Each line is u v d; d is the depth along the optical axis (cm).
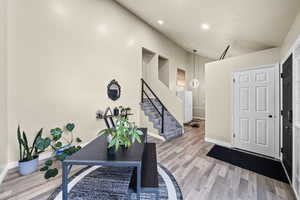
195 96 784
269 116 288
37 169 225
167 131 431
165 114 513
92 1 333
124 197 167
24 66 238
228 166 248
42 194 170
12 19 225
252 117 312
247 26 279
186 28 405
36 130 251
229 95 348
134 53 449
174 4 305
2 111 208
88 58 328
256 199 169
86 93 325
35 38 248
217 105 372
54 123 274
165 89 527
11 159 226
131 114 423
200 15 305
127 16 423
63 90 286
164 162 262
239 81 330
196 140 402
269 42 301
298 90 188
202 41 470
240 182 201
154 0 326
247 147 319
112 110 382
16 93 231
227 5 237
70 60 296
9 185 186
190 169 237
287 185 196
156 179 147
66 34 288
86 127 326
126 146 166
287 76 231
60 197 165
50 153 267
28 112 243
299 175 165
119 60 401
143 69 587
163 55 583
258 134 304
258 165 252
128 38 428
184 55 743
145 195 171
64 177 138
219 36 378
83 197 165
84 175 210
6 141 217
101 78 356
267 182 202
